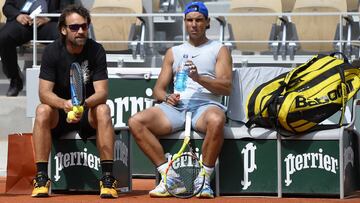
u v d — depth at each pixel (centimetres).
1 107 2391
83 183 1661
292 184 1614
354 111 1658
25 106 2383
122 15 2295
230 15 2277
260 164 1628
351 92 1595
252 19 2464
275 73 1827
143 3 2591
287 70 1831
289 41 2345
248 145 1631
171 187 1600
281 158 1616
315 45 2419
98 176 1656
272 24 2456
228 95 1681
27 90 2039
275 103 1591
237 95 1817
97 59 1641
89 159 1658
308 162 1606
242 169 1631
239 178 1633
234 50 2469
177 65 1700
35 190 1608
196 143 1625
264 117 1614
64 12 1622
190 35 1695
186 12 1697
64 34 1633
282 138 1614
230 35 2486
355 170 1716
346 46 2338
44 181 1611
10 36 2402
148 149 1612
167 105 1644
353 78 1609
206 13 1697
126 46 2462
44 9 2428
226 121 1792
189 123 1614
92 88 1655
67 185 1666
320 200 1555
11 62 2422
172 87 1777
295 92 1594
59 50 1638
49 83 1633
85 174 1661
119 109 2000
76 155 1661
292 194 1625
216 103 1666
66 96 1669
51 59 1633
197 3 1697
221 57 1684
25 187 1728
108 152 1593
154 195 1602
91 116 1616
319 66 1628
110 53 2478
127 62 2447
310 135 1600
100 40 2481
